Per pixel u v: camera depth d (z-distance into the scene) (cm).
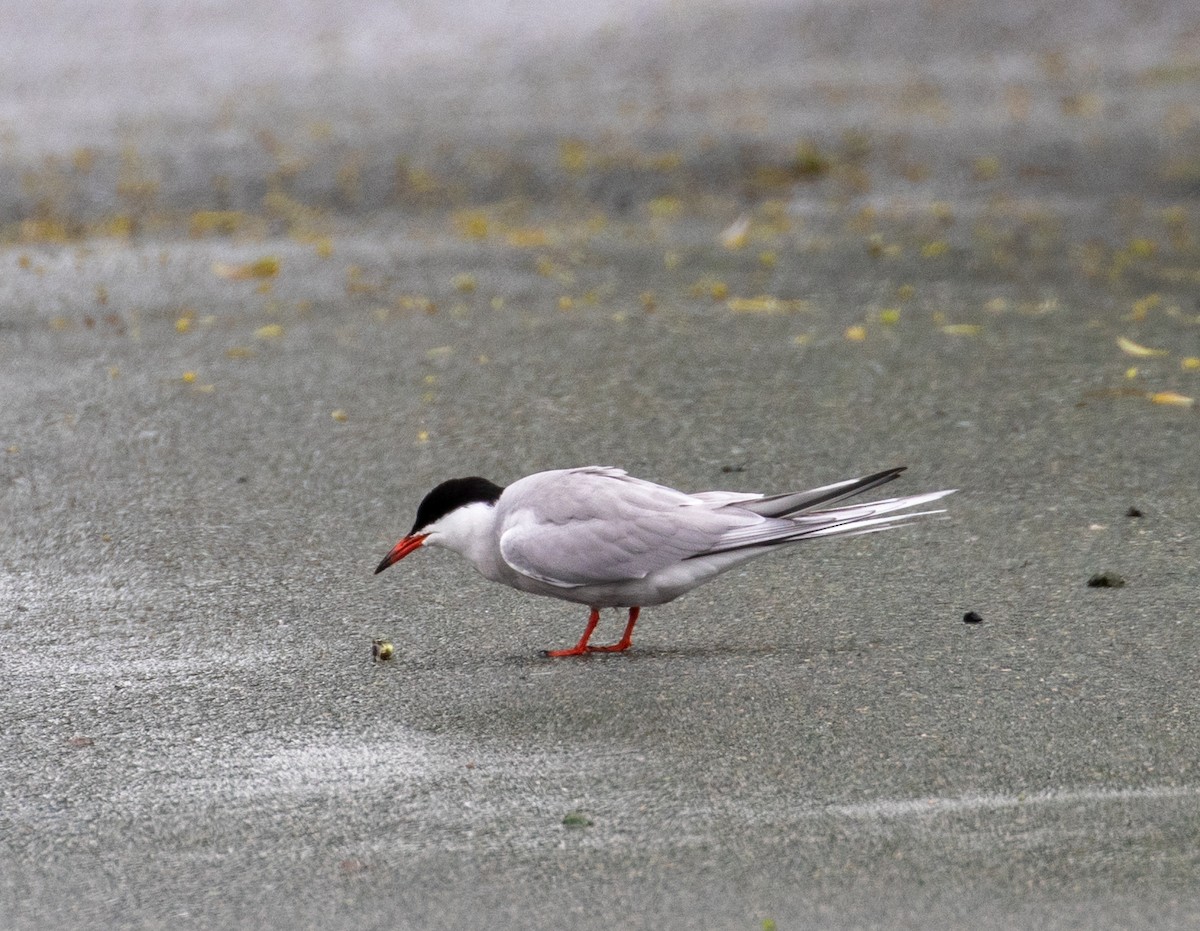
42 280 1866
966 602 979
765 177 2397
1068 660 882
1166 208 2214
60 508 1180
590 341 1577
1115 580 997
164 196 2330
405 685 870
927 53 3170
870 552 1073
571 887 656
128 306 1752
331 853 689
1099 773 747
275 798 740
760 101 2822
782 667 882
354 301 1759
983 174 2386
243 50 3478
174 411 1390
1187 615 944
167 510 1174
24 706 851
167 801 740
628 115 2733
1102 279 1864
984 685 849
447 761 774
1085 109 2684
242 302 1762
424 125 2667
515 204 2302
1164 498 1159
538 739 797
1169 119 2591
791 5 3462
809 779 746
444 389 1436
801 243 2041
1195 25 3234
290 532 1131
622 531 889
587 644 927
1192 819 701
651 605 918
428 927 628
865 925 623
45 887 668
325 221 2220
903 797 727
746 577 1037
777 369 1480
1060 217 2175
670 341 1576
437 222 2206
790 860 674
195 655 922
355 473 1246
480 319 1672
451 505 941
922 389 1417
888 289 1809
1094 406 1366
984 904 637
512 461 1266
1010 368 1479
